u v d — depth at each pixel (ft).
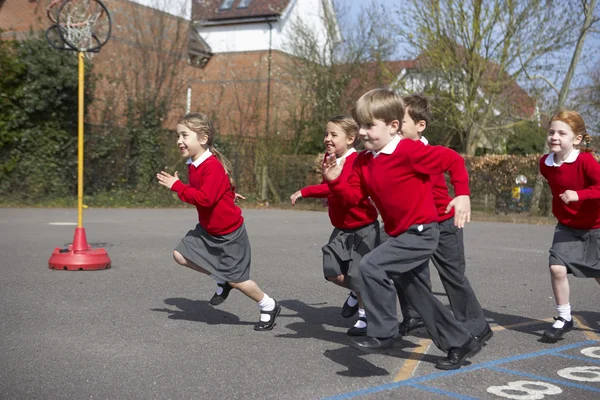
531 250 36.96
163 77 75.00
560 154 16.63
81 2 34.17
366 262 12.44
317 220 56.85
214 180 15.83
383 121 12.69
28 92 60.80
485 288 23.98
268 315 16.71
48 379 12.37
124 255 30.04
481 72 73.67
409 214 12.78
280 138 82.94
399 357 14.38
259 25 101.55
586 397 11.94
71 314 17.89
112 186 68.59
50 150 63.31
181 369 13.15
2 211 55.11
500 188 67.31
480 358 14.49
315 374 13.00
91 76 65.00
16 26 78.84
